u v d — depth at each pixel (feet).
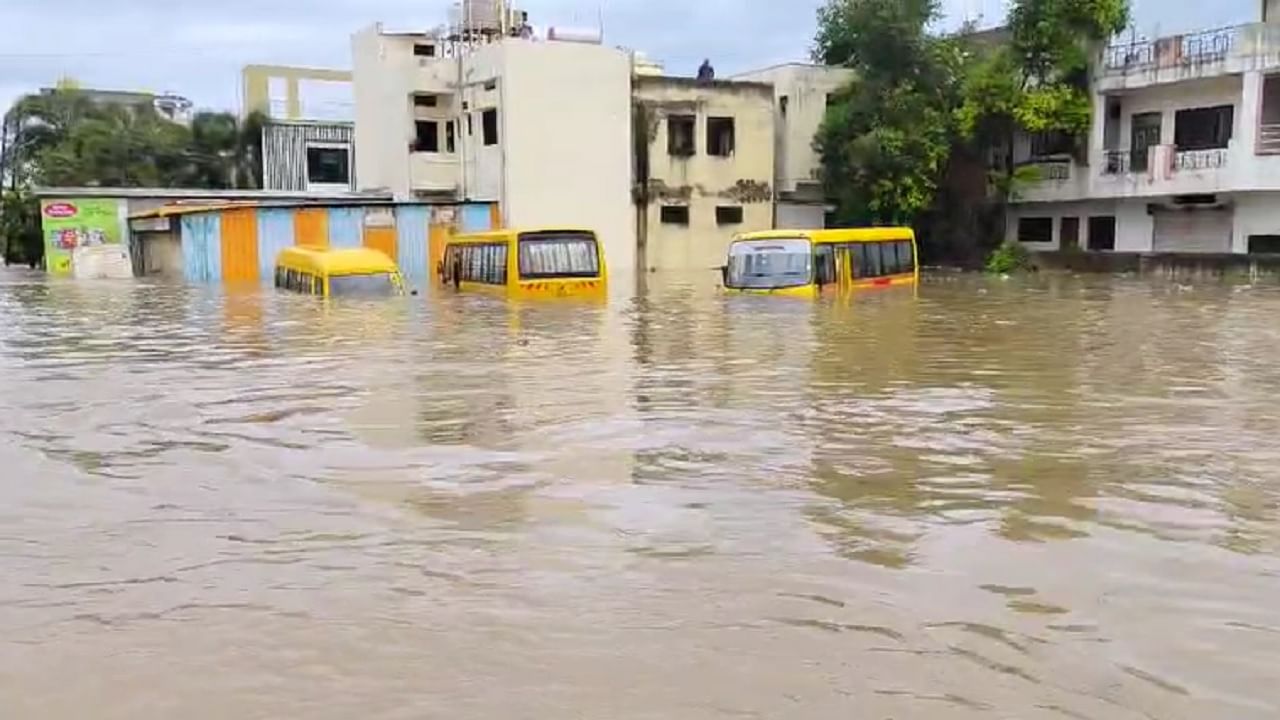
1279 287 85.66
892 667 13.70
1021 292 81.46
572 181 118.52
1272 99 98.27
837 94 129.90
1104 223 116.67
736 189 127.75
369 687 13.24
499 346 47.39
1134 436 27.63
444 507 21.20
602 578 17.10
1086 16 110.22
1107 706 12.58
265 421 30.12
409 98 123.24
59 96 174.60
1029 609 15.67
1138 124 111.65
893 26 115.65
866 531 19.52
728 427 28.86
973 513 20.63
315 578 17.20
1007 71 113.29
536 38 121.08
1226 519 20.20
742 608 15.76
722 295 76.79
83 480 23.57
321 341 49.88
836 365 40.91
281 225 107.86
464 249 85.87
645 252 123.54
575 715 12.42
